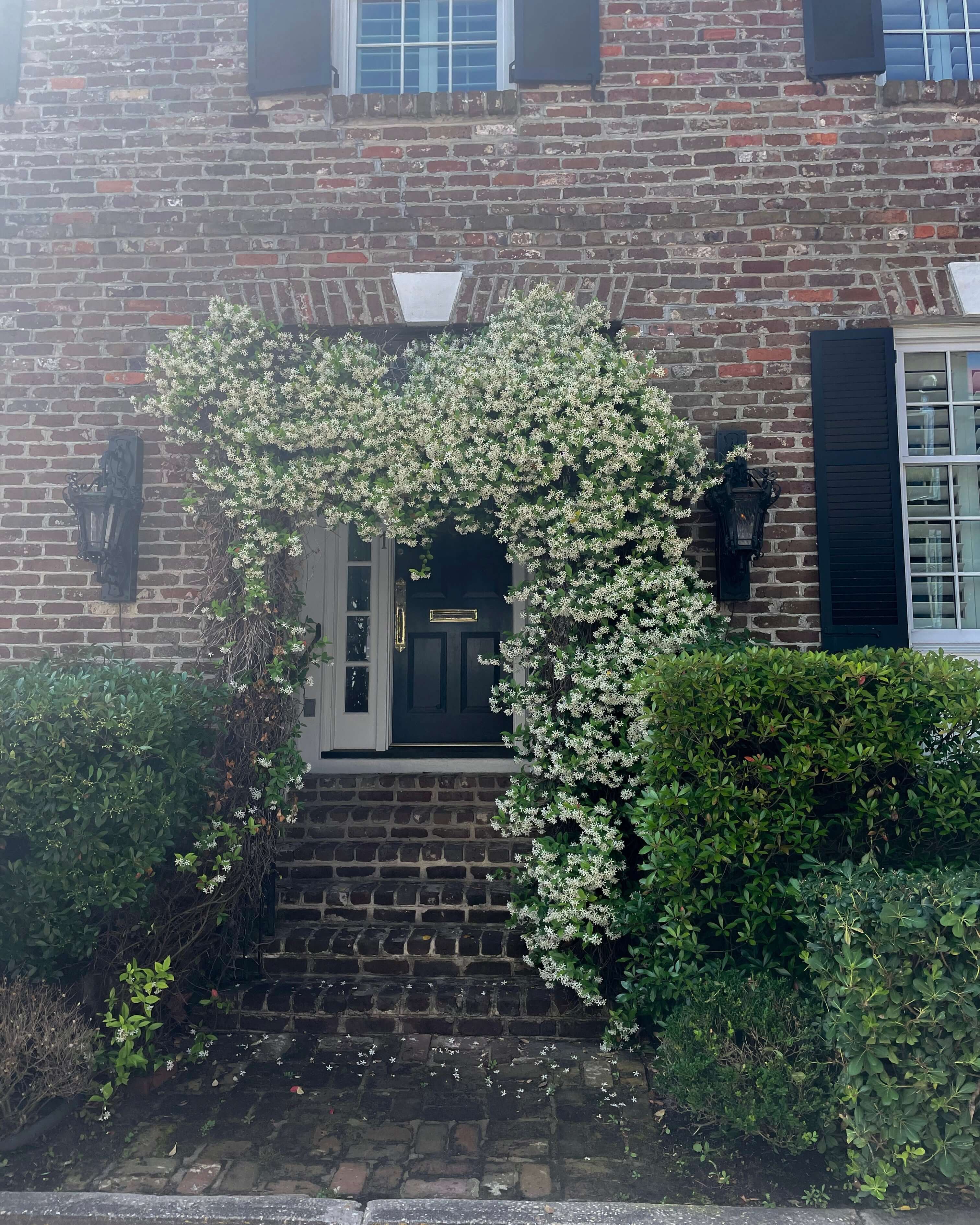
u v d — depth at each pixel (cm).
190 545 468
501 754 551
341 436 436
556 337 431
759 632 450
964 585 473
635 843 408
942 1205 267
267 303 471
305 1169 297
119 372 474
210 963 417
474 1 520
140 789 349
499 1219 262
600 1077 358
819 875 314
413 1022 394
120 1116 329
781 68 472
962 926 254
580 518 411
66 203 482
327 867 480
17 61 490
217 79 485
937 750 332
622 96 474
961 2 502
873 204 464
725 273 464
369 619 563
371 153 477
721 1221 258
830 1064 297
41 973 350
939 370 477
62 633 468
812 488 456
